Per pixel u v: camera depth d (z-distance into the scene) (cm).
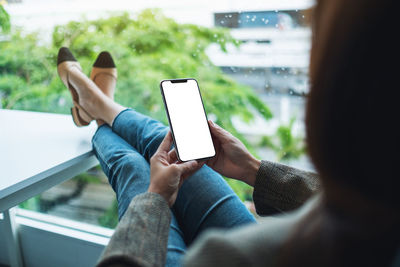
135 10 136
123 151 100
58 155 110
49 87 152
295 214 35
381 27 25
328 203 29
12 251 133
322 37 28
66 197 147
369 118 26
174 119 85
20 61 153
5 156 109
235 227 76
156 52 138
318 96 28
